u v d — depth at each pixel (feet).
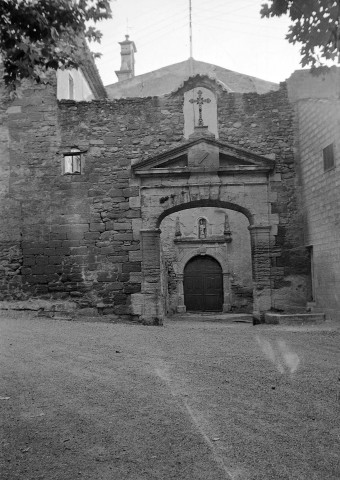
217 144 40.57
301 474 12.30
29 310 40.06
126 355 25.53
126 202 40.91
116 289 40.14
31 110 42.22
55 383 19.98
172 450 13.75
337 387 19.33
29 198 41.32
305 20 14.82
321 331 32.40
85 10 17.72
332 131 34.32
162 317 41.50
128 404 17.52
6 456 13.33
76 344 28.14
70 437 14.62
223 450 13.74
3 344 27.32
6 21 17.22
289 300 39.47
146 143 41.60
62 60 18.67
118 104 42.09
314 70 15.88
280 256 39.91
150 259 40.32
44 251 40.75
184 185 40.65
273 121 41.42
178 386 19.76
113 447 13.96
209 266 72.79
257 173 40.70
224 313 67.97
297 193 40.57
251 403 17.65
